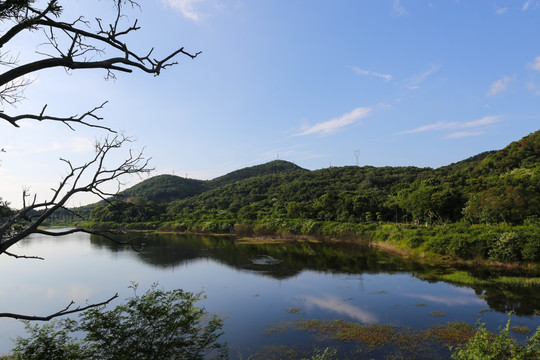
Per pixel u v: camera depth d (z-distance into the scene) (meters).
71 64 3.55
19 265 36.81
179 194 138.50
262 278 27.59
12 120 3.50
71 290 25.75
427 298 20.12
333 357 12.87
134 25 3.94
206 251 44.84
